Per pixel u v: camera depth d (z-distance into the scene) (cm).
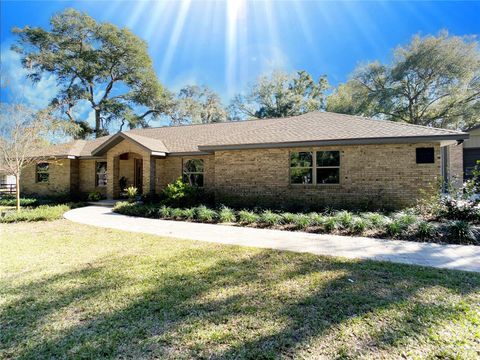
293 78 3841
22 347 272
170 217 1066
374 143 1005
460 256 546
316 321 308
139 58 3253
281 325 302
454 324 297
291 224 881
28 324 312
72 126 2722
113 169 1577
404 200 996
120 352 262
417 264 500
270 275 448
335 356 252
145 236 748
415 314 317
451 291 379
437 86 2588
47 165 1823
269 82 3778
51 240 705
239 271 468
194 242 677
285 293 380
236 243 668
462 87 2481
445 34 2472
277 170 1173
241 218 964
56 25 2944
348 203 1063
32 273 466
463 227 666
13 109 1338
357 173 1055
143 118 3634
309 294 376
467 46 2384
